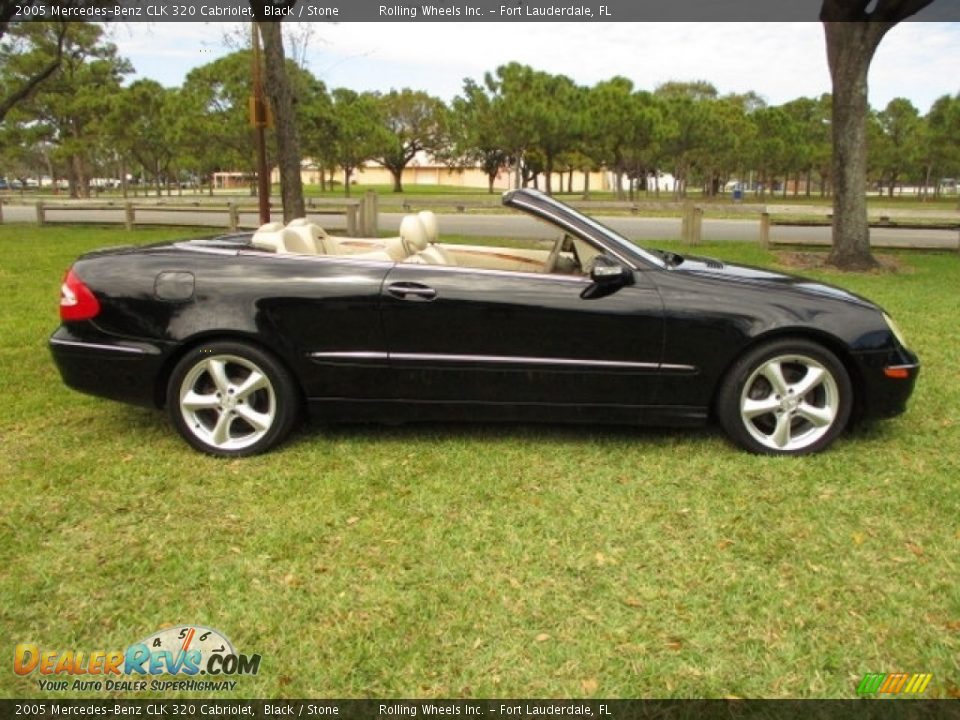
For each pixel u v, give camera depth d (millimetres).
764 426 4055
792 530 3166
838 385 3820
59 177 81062
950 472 3717
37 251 12898
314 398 3912
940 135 38531
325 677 2299
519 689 2258
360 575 2828
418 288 3783
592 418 3920
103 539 3070
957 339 6445
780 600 2678
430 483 3600
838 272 10773
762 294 3832
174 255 3949
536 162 39438
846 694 2232
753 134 40312
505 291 3777
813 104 49531
